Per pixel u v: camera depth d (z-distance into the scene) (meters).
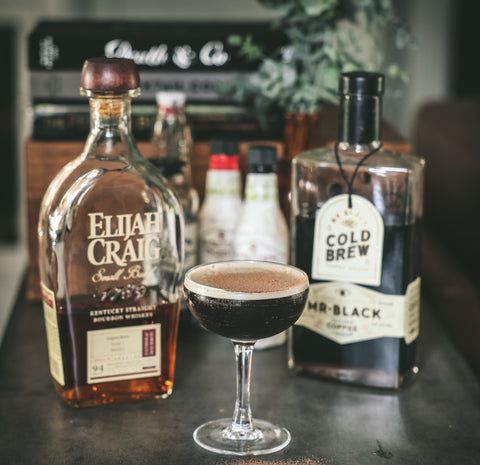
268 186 0.88
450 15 2.73
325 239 0.80
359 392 0.80
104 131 0.75
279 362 0.87
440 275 1.44
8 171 2.40
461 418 0.75
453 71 2.77
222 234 0.93
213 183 0.92
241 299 0.65
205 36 0.99
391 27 1.09
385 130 1.05
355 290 0.80
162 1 2.37
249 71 1.00
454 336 1.27
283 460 0.68
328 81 0.92
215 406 0.77
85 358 0.75
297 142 0.95
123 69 0.72
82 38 0.98
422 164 0.80
